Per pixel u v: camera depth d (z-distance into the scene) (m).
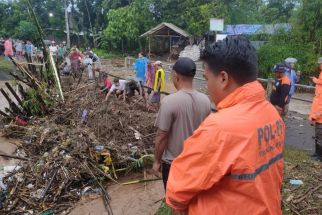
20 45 23.88
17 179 5.26
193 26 28.66
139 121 7.20
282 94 7.14
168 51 33.38
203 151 1.28
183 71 3.05
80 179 5.22
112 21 33.69
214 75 1.43
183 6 30.09
